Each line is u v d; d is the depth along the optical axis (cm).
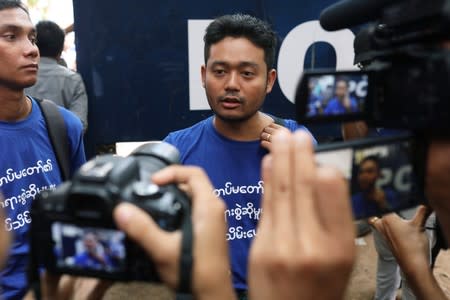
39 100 191
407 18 72
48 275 78
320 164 69
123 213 67
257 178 164
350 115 76
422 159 72
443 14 65
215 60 159
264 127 170
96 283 84
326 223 57
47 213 74
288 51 260
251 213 165
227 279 70
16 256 168
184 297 69
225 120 163
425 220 107
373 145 74
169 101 258
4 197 170
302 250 56
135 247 71
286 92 263
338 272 57
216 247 70
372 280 342
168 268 68
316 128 261
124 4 247
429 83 64
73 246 74
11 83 169
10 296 164
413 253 105
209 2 251
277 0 254
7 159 171
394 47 75
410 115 68
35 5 483
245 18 162
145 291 310
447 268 352
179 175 80
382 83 74
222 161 166
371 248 380
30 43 175
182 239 68
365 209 76
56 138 187
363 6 83
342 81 75
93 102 257
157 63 254
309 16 258
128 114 258
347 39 263
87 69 253
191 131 177
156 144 104
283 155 60
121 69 254
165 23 251
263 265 59
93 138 259
